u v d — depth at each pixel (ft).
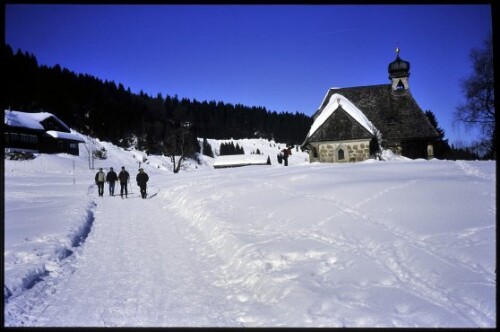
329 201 44.88
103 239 43.83
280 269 28.09
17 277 27.30
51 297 25.59
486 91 91.04
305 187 55.67
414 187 46.01
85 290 26.99
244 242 34.53
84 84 384.88
